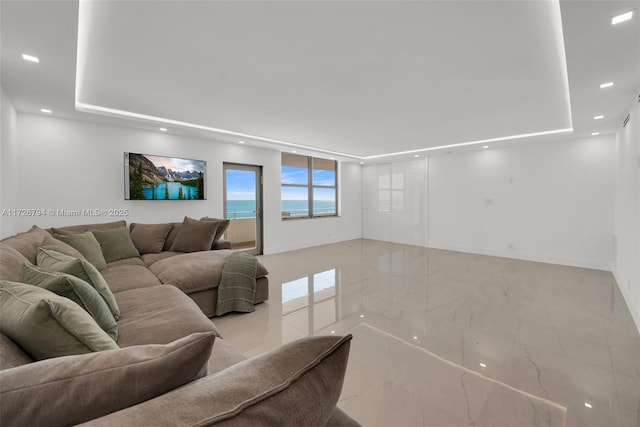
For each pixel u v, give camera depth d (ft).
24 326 3.03
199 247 13.01
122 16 5.53
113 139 13.05
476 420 5.11
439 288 12.44
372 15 5.56
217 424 1.78
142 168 13.65
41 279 4.48
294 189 21.90
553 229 16.63
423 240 22.53
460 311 9.93
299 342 2.46
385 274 14.69
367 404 5.50
